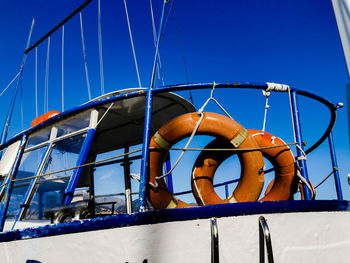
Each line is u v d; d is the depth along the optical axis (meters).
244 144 2.61
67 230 1.89
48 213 2.57
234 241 1.79
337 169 3.47
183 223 1.79
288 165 2.79
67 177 3.14
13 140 2.98
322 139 3.71
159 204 2.64
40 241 1.96
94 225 1.84
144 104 3.88
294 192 2.78
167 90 2.48
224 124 2.64
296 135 2.66
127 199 4.39
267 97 2.78
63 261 1.86
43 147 3.64
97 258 1.80
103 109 3.79
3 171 3.94
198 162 2.88
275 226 1.86
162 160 2.73
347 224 2.07
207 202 2.72
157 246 1.75
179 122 2.66
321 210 1.99
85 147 3.18
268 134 2.96
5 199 2.41
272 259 1.66
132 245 1.76
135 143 4.83
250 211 1.83
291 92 2.80
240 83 2.62
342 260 1.98
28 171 3.62
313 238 1.94
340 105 3.17
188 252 1.75
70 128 3.54
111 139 4.79
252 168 2.57
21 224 3.05
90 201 2.61
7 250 2.11
